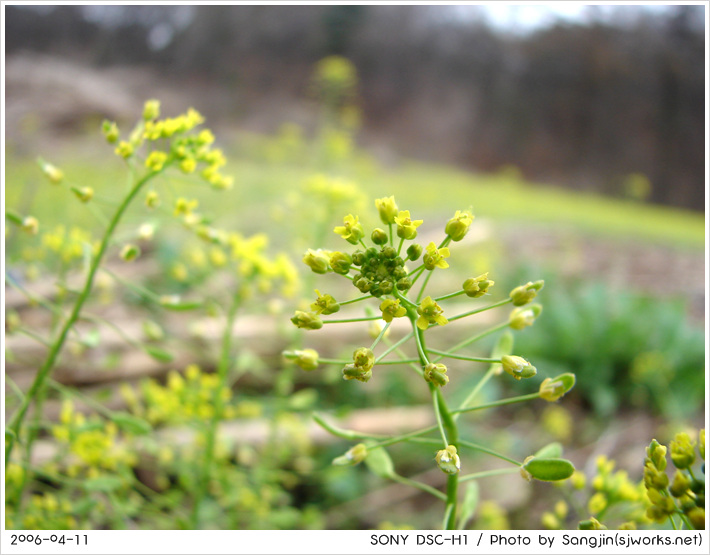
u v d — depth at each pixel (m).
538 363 0.25
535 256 0.38
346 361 0.09
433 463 0.19
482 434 0.21
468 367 0.24
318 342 0.22
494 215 0.52
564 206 0.72
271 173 0.55
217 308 0.14
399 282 0.08
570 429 0.23
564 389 0.09
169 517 0.13
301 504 0.18
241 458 0.16
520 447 0.21
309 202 0.18
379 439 0.10
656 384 0.24
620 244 0.47
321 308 0.08
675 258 0.44
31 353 0.19
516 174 1.12
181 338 0.21
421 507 0.18
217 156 0.11
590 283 0.34
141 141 0.11
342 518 0.17
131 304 0.24
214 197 0.41
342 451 0.19
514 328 0.10
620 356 0.25
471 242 0.36
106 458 0.13
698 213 1.12
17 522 0.12
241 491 0.14
